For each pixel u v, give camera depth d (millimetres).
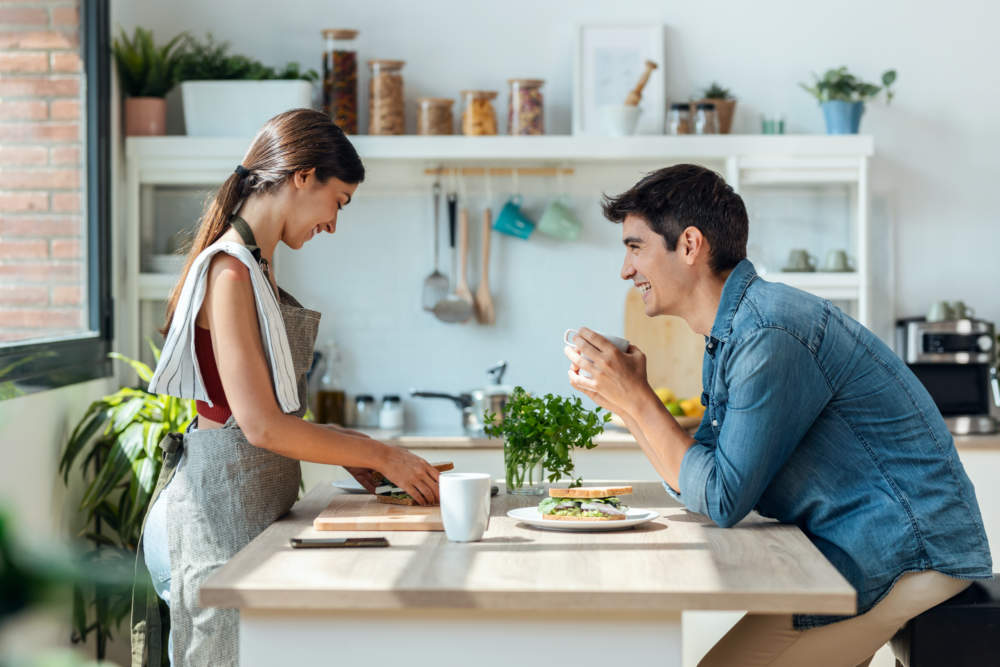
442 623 1259
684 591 1188
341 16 3777
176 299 1798
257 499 1721
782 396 1560
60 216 3131
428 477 1728
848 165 3492
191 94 3484
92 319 3328
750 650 1691
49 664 288
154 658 1819
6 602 287
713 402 1799
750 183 3531
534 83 3555
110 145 3416
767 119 3596
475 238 3834
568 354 1756
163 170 3475
